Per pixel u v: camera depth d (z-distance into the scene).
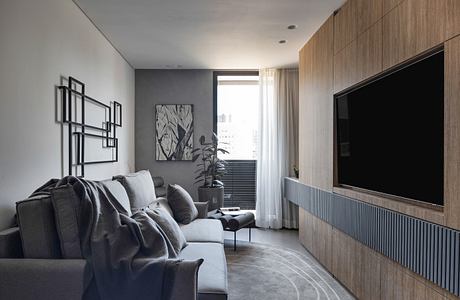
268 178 5.53
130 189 3.15
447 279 1.64
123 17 3.32
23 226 1.77
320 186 3.55
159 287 1.65
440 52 1.79
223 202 5.33
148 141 5.49
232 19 3.41
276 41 4.11
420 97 1.96
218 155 5.71
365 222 2.53
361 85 2.71
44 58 2.43
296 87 5.54
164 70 5.50
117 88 4.43
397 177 2.22
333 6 3.09
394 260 2.14
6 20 1.99
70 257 1.77
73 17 2.96
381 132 2.42
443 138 1.77
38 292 1.64
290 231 5.33
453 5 1.63
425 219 1.84
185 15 3.31
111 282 1.66
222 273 2.19
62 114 2.68
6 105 1.99
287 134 5.52
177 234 2.67
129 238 1.85
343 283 3.02
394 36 2.15
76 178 1.99
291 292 2.92
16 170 2.09
